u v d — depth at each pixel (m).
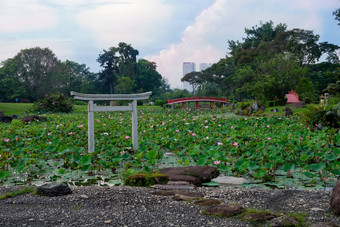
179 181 5.18
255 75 42.22
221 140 8.89
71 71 63.72
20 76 54.62
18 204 4.15
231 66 62.12
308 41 47.56
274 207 3.94
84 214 3.77
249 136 9.40
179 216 3.68
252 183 5.29
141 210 3.90
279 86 32.91
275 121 15.02
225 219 3.57
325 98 16.55
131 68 63.19
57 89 56.31
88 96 7.23
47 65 55.50
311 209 3.80
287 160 6.34
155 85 75.62
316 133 9.38
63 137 10.28
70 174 6.06
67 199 4.31
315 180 5.14
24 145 8.74
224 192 4.56
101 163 6.20
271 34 54.94
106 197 4.36
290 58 38.78
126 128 12.23
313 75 46.56
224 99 38.19
